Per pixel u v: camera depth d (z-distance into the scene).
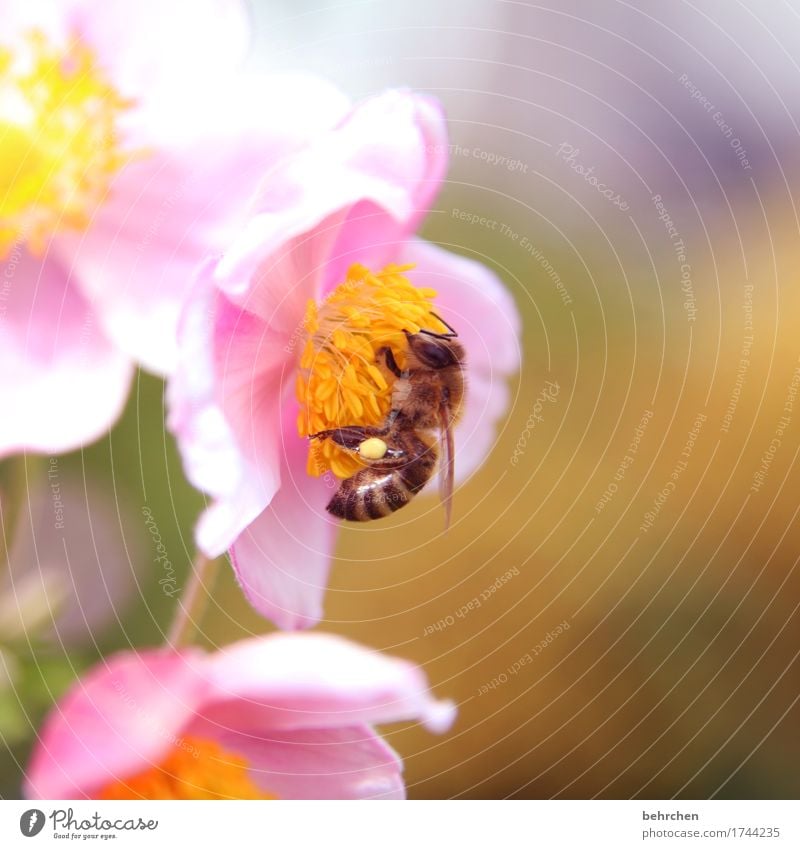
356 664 0.18
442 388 0.19
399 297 0.19
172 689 0.18
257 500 0.18
